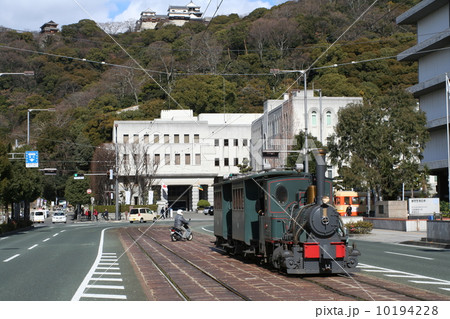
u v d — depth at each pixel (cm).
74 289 1277
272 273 1584
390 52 9088
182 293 1208
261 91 9619
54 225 6344
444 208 4203
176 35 12975
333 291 1212
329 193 1577
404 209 4306
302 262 1456
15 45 12425
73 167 9662
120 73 11556
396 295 1145
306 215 1473
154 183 8662
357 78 8869
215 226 2467
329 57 9369
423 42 5194
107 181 8169
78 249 2591
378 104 4450
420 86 5281
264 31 10662
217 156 8906
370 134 4328
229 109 9475
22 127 10512
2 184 4278
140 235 3825
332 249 1450
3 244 2997
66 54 12581
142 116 9919
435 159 5316
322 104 6956
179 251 2452
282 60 10062
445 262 1889
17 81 11956
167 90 10125
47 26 14200
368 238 3353
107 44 13150
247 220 1822
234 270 1670
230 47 11119
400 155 4647
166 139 8788
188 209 9300
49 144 9581
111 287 1313
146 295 1184
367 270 1641
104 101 10994
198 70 10444
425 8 5225
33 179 5444
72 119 10625
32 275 1560
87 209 8106
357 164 4275
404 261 1928
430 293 1170
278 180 1630
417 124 4359
